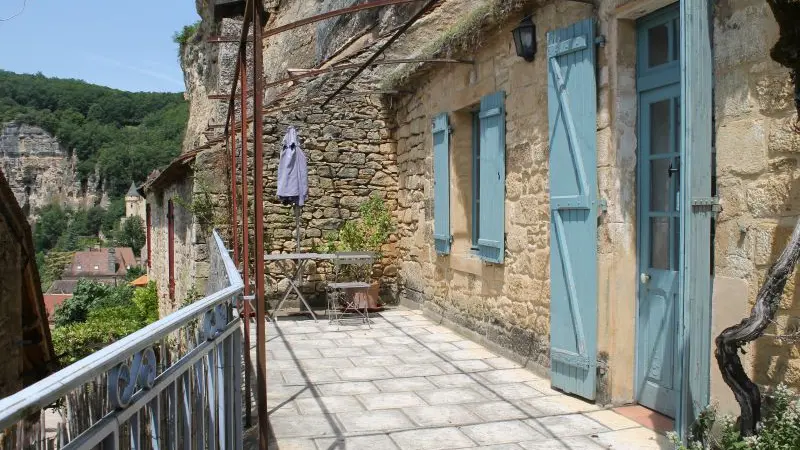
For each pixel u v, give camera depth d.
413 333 6.79
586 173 4.11
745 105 2.88
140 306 15.32
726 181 2.99
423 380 4.89
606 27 4.00
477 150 6.72
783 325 2.69
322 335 6.75
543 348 4.90
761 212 2.80
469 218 6.81
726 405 2.96
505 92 5.49
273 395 4.54
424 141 7.74
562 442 3.50
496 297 5.77
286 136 7.89
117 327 12.17
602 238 4.04
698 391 3.04
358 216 8.82
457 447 3.46
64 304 27.61
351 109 8.82
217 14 17.31
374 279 8.80
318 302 8.60
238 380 3.11
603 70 4.02
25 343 4.07
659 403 3.89
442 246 6.95
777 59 2.56
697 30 2.98
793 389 2.64
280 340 6.50
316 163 8.69
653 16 3.85
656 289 3.91
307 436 3.68
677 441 2.86
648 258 3.99
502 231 5.53
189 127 23.08
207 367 2.42
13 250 3.41
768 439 2.55
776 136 2.73
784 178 2.70
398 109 8.80
